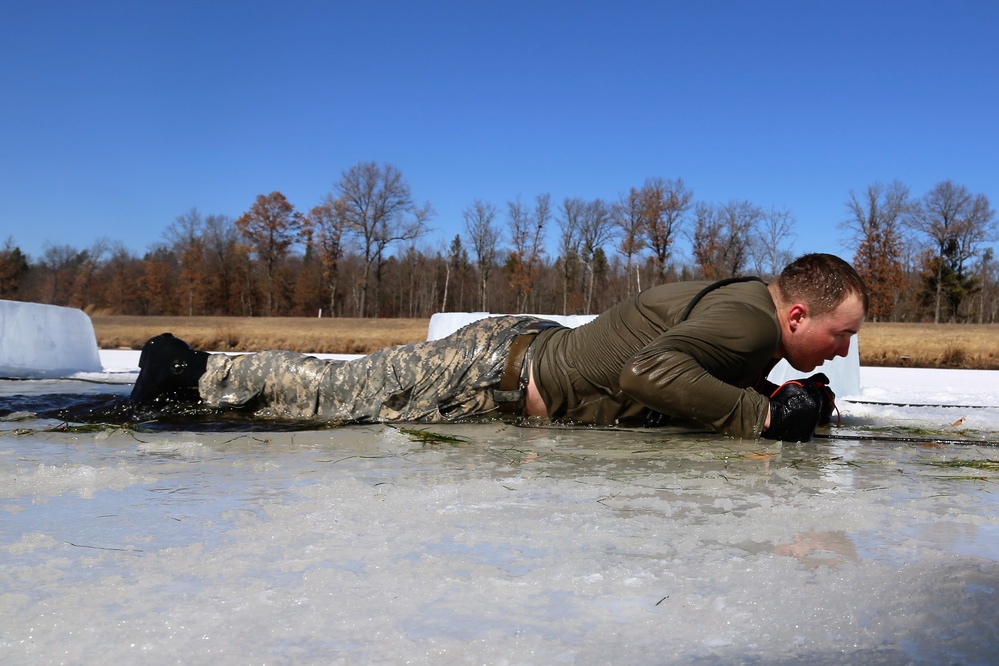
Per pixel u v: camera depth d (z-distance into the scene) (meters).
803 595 1.25
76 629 1.12
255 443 3.11
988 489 2.25
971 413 4.64
